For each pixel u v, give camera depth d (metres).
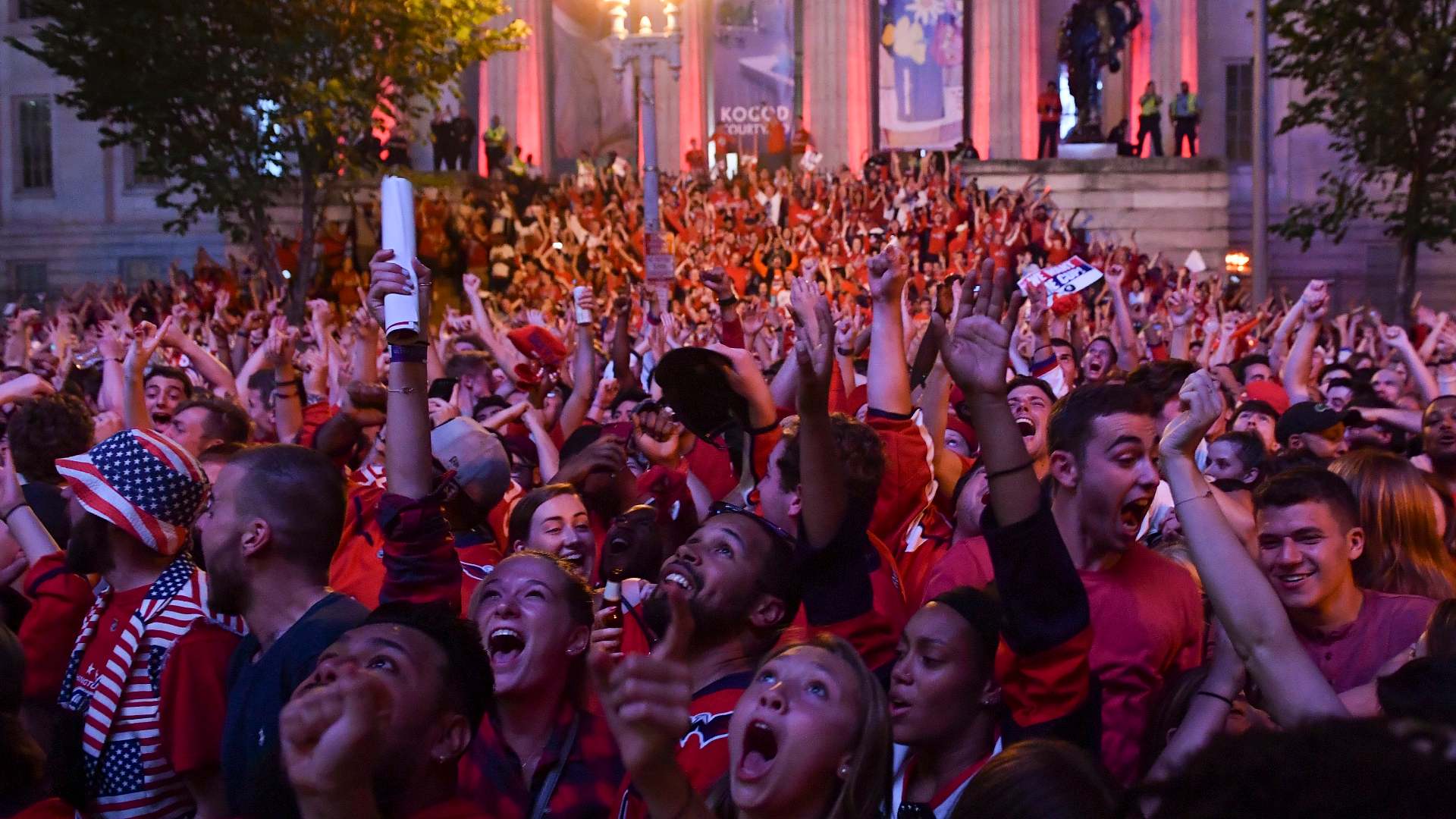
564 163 38.91
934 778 3.04
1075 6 35.75
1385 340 8.68
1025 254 28.25
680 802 1.93
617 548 4.37
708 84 39.34
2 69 41.31
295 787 2.05
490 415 6.64
